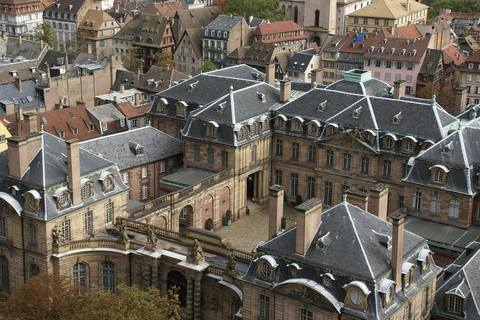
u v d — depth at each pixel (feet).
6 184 407.64
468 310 338.95
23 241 406.62
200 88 591.37
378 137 506.89
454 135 458.50
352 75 565.94
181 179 521.24
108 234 424.05
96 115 647.15
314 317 318.86
